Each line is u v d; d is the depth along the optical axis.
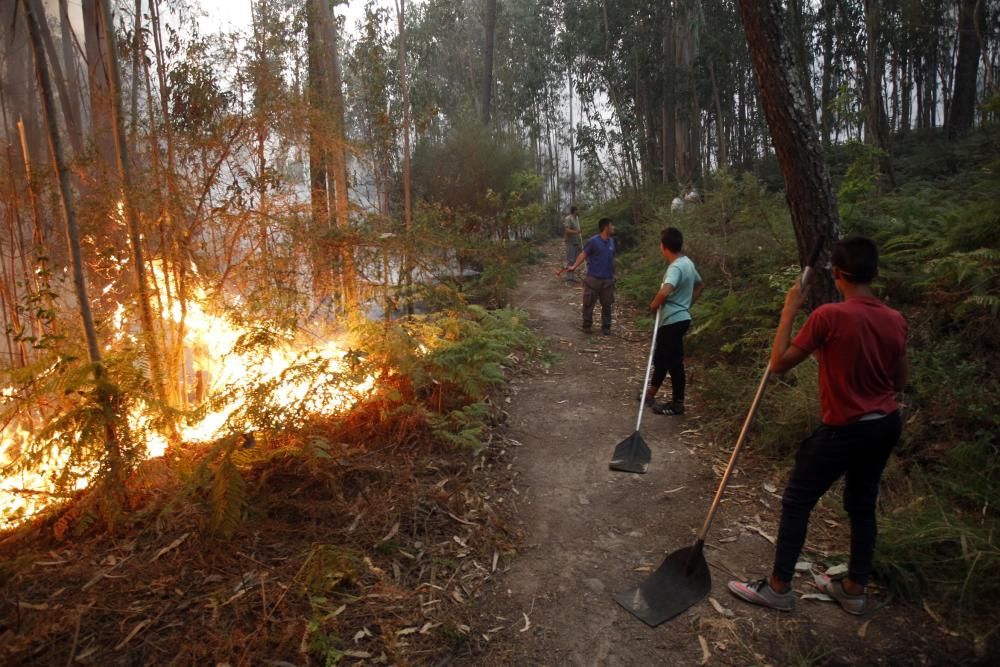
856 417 2.53
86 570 2.84
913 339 4.91
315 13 5.49
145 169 3.91
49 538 3.11
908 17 14.51
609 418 5.25
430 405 4.84
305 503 3.42
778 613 2.78
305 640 2.47
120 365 3.43
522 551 3.30
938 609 2.74
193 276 4.12
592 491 3.99
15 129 3.91
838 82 17.25
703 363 6.30
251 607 2.64
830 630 2.66
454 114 18.08
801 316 5.48
